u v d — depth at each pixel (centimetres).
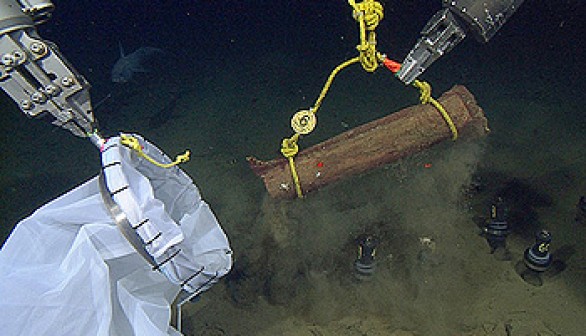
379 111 516
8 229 432
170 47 662
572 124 473
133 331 193
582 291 346
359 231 395
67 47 737
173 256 179
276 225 403
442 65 567
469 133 305
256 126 512
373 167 309
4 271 192
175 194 221
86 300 181
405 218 400
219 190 443
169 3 764
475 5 184
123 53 706
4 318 180
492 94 521
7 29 171
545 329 325
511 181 423
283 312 349
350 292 357
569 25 600
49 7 190
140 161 206
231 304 357
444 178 418
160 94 573
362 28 193
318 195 416
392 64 208
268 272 375
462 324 333
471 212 402
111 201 179
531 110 494
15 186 471
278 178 303
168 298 215
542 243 336
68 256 185
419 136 297
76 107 192
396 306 346
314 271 373
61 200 200
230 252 218
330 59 606
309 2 718
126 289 197
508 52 575
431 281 359
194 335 340
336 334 331
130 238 178
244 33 673
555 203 405
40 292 182
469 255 373
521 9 624
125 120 541
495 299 346
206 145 495
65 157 498
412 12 679
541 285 351
